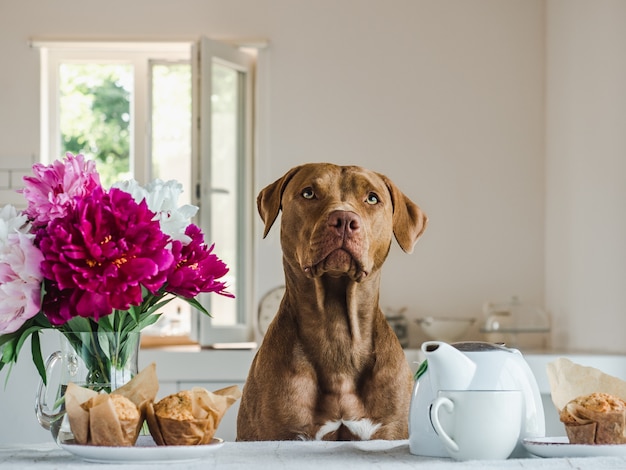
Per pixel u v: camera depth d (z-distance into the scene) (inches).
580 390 44.3
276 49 151.4
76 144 157.9
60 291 40.2
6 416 51.7
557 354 119.0
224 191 147.7
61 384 42.3
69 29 150.2
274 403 56.6
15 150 149.2
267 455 40.0
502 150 152.4
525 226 152.1
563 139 141.9
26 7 149.9
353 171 59.0
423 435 41.4
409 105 151.9
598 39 127.6
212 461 37.4
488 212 151.9
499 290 151.5
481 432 38.4
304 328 57.1
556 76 145.4
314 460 37.6
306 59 151.5
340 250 54.7
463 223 151.8
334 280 56.0
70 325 42.2
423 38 152.4
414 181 151.8
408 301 150.7
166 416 38.1
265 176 150.5
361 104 151.7
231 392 40.5
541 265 151.9
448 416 38.9
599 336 127.1
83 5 150.3
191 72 145.9
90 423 37.7
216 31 151.1
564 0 141.2
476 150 152.1
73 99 157.6
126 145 159.5
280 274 148.8
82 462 37.5
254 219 151.7
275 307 142.3
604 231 125.5
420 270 151.0
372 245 57.4
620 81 120.6
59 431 41.3
